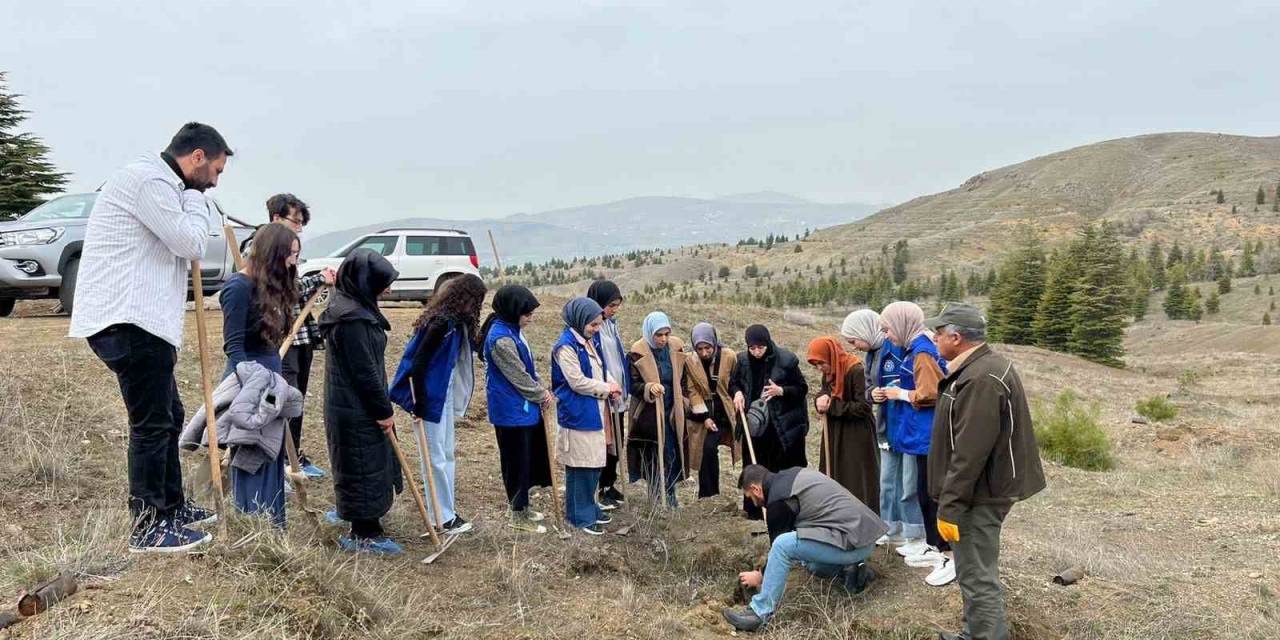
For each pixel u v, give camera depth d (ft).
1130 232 604.90
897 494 20.12
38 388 23.27
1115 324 174.91
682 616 17.31
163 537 13.80
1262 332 202.69
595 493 21.74
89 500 17.46
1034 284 222.69
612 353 22.44
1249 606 18.88
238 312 15.02
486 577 17.15
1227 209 615.16
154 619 11.87
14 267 35.14
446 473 18.81
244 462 15.16
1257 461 42.37
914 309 18.85
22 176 101.40
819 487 17.71
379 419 16.31
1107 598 18.67
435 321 17.76
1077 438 42.98
